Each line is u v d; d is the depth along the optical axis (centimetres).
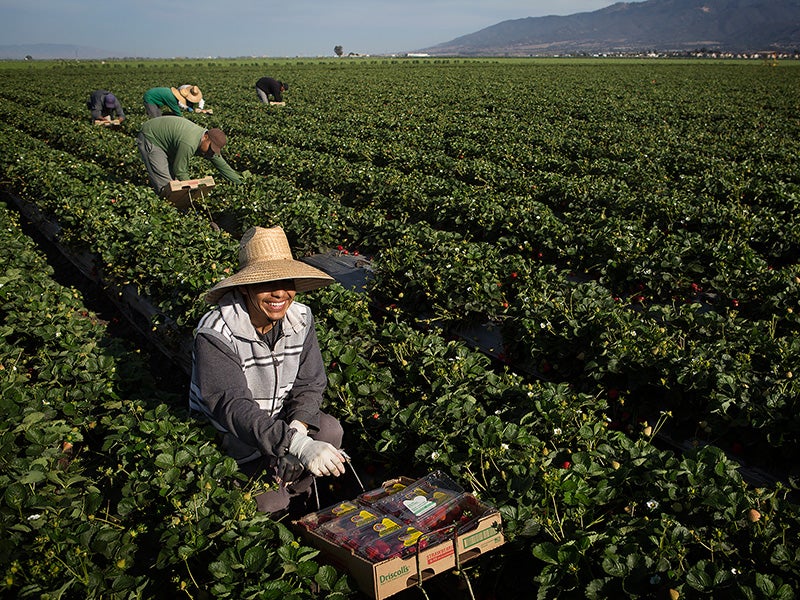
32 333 675
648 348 604
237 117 2733
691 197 1263
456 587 398
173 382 761
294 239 1135
